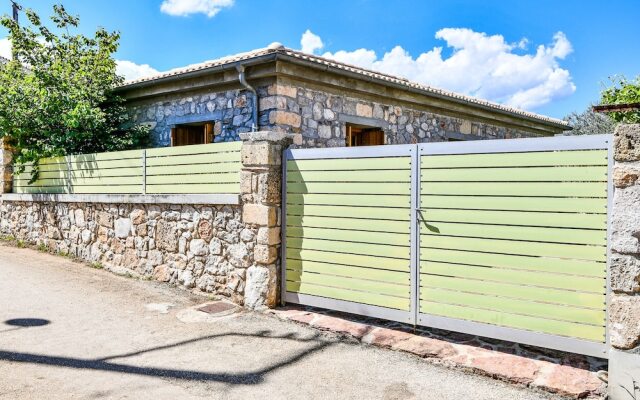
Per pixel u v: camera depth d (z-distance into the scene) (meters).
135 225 6.62
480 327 4.00
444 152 4.16
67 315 4.98
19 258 7.67
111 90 9.73
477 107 11.28
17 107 8.52
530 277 3.78
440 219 4.20
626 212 3.14
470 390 3.38
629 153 3.12
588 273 3.54
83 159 7.51
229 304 5.37
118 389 3.34
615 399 3.18
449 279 4.16
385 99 9.55
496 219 3.93
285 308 5.14
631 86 10.38
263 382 3.50
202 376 3.58
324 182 4.88
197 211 5.82
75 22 10.47
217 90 8.48
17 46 9.87
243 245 5.33
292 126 7.80
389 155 4.47
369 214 4.60
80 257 7.58
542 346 3.73
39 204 8.46
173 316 5.01
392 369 3.73
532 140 3.75
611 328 3.21
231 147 5.47
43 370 3.62
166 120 9.41
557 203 3.66
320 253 4.91
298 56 7.21
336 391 3.37
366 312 4.62
